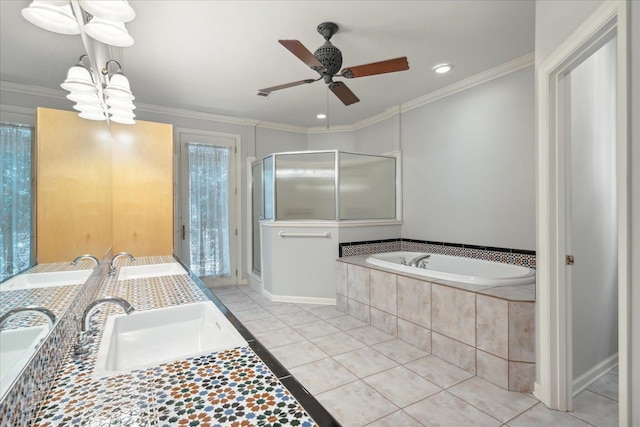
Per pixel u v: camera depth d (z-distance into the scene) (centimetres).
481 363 210
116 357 108
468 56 284
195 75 319
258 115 463
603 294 212
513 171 298
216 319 125
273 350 251
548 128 171
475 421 167
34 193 85
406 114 414
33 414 65
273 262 396
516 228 296
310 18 226
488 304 206
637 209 90
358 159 400
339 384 202
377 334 283
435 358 237
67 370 85
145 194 305
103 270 197
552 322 175
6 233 67
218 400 70
